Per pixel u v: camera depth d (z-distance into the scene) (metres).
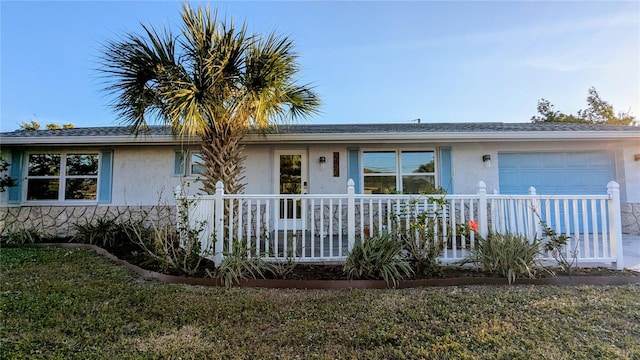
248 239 4.66
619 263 4.52
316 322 3.05
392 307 3.37
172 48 5.07
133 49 5.01
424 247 4.44
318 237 7.88
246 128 6.14
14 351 2.50
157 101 5.25
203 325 3.02
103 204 8.34
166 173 8.43
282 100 5.68
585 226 4.63
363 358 2.45
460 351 2.51
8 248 6.35
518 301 3.46
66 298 3.62
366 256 4.24
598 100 21.91
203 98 4.99
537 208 4.78
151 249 5.52
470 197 4.75
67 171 8.48
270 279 4.18
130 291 3.88
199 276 4.38
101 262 5.24
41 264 5.07
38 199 8.39
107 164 8.44
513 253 4.18
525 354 2.45
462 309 3.29
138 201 8.35
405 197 4.77
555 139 7.84
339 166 8.39
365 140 7.82
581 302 3.41
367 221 8.10
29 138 7.73
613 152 8.27
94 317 3.14
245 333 2.85
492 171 8.25
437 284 4.07
